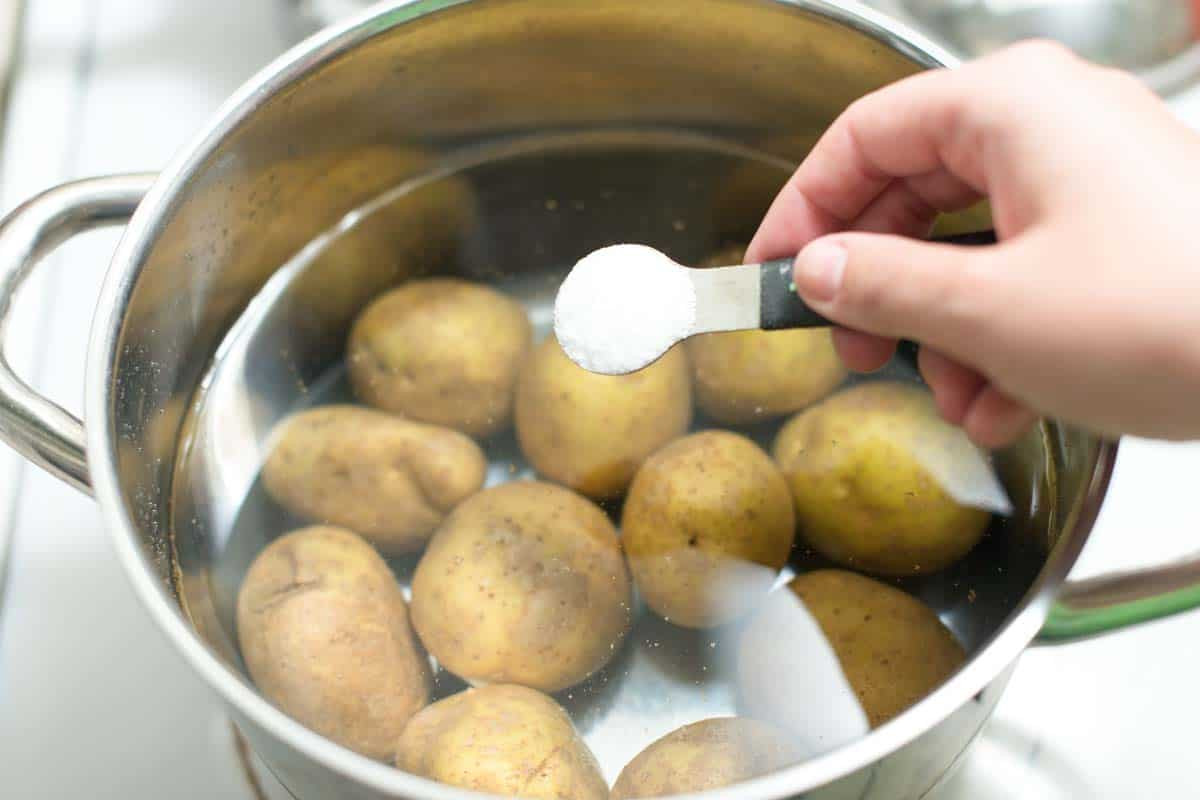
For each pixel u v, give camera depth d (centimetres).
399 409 55
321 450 53
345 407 55
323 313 56
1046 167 40
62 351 57
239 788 51
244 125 47
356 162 55
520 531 50
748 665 48
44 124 62
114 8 65
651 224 58
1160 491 55
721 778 45
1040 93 40
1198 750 51
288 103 49
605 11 50
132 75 64
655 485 51
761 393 53
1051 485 47
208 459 52
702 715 48
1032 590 41
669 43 52
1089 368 39
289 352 55
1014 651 39
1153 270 38
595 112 57
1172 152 39
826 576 50
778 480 51
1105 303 38
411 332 55
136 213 44
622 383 53
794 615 49
